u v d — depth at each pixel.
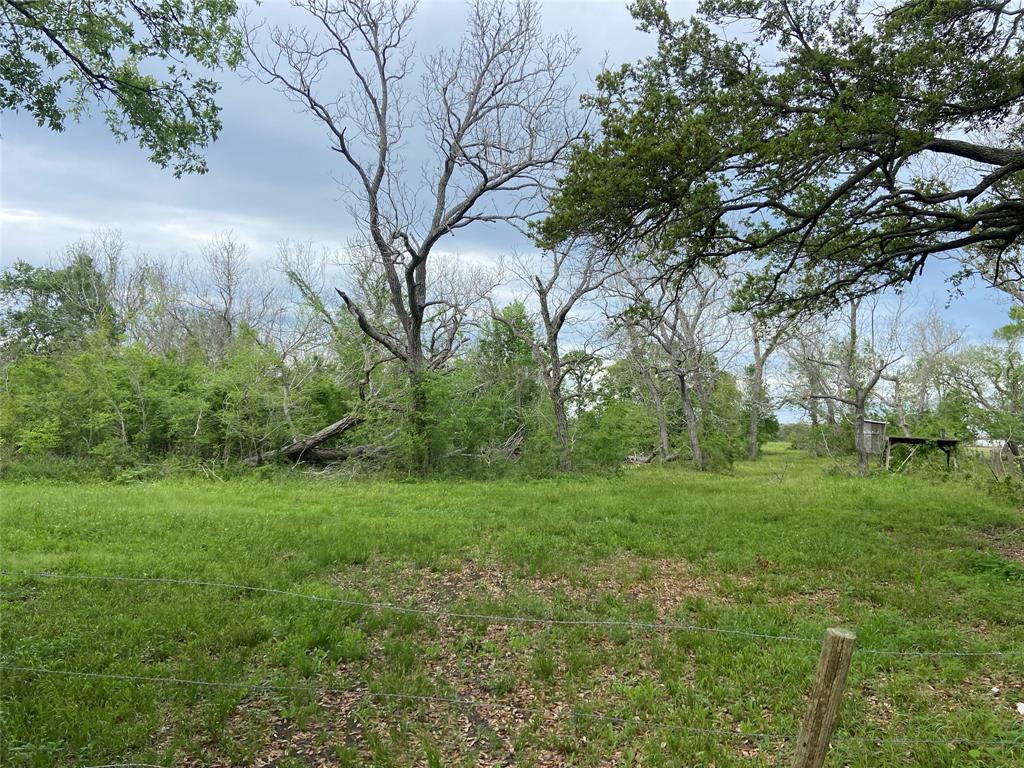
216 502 14.28
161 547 9.42
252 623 6.23
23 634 5.82
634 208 10.06
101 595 6.99
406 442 21.28
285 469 21.16
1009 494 15.64
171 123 9.12
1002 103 9.01
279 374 23.50
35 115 8.36
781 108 9.63
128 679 5.00
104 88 8.81
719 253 11.53
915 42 9.05
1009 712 4.79
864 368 36.09
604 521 12.27
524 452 24.59
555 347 25.23
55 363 26.23
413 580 8.23
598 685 5.31
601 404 27.19
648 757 4.20
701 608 6.98
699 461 29.91
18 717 4.41
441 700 4.99
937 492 16.84
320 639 5.97
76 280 43.16
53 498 14.12
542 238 10.98
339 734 4.59
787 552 9.49
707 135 9.07
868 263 13.07
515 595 7.51
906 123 8.85
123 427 20.88
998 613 6.80
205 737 4.46
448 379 22.27
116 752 4.18
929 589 7.68
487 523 11.84
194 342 35.25
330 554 9.17
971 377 37.44
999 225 11.48
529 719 4.80
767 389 45.72
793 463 36.44
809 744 3.05
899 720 4.68
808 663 5.46
